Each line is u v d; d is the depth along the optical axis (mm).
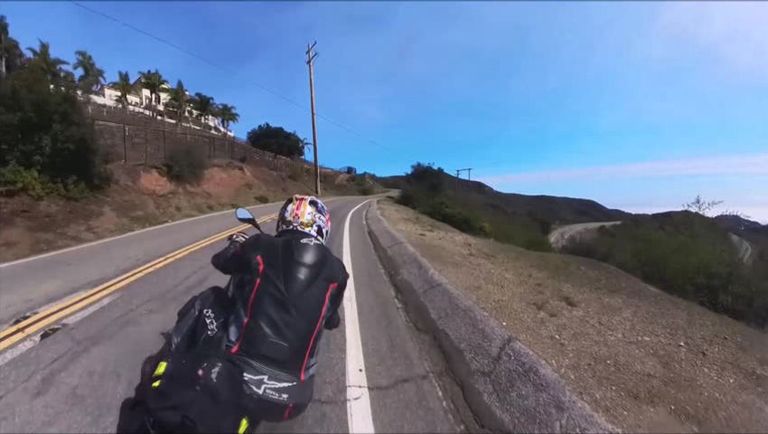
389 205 44219
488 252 15500
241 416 2453
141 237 14094
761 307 11953
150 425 2334
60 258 10398
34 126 16578
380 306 6949
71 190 17094
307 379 2736
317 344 2811
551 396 3691
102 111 46438
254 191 35375
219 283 7922
